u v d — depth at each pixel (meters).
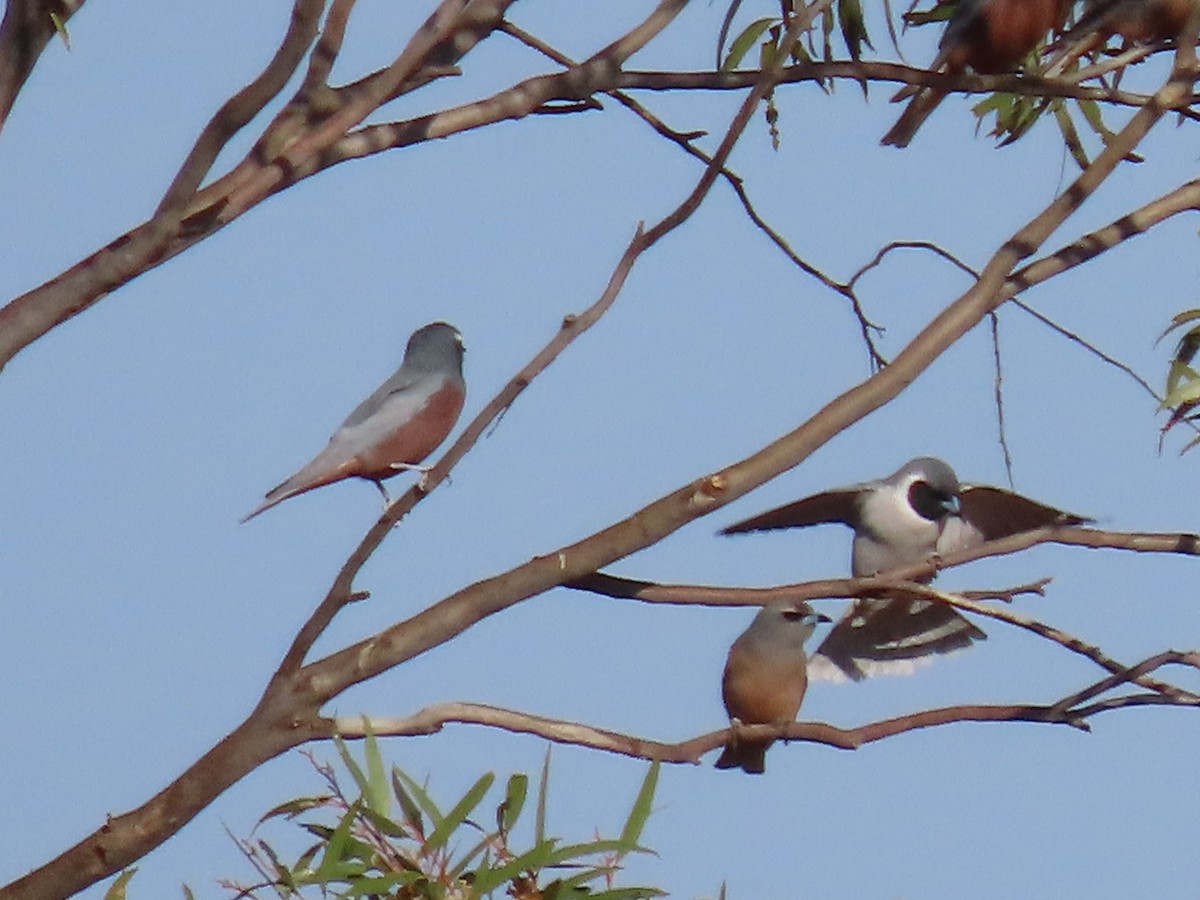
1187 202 8.57
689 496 7.68
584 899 7.82
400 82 8.30
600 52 9.68
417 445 10.27
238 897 7.58
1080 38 11.33
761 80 8.35
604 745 8.05
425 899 7.71
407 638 7.59
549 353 7.58
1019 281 8.30
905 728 8.77
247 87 7.53
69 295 7.49
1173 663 8.48
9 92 8.36
